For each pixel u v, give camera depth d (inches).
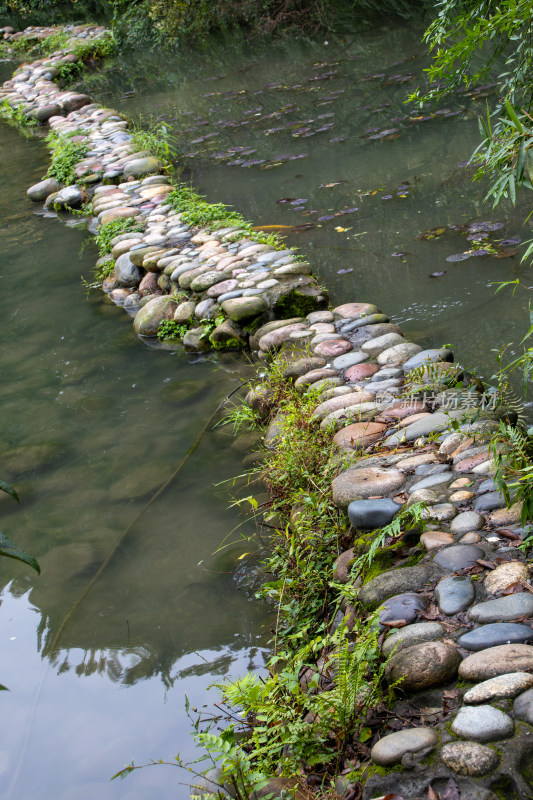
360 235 220.4
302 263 197.6
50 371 195.2
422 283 186.7
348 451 122.7
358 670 76.5
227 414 161.3
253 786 72.9
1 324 225.6
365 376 146.3
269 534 125.3
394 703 75.5
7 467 155.6
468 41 101.5
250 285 193.5
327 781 74.8
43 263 266.7
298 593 109.5
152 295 219.1
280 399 153.1
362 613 88.5
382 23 500.1
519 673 70.7
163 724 94.6
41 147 428.1
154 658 105.0
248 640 105.4
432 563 90.0
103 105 481.4
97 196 303.9
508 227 204.8
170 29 621.6
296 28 556.4
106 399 177.2
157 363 190.9
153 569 122.0
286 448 131.9
